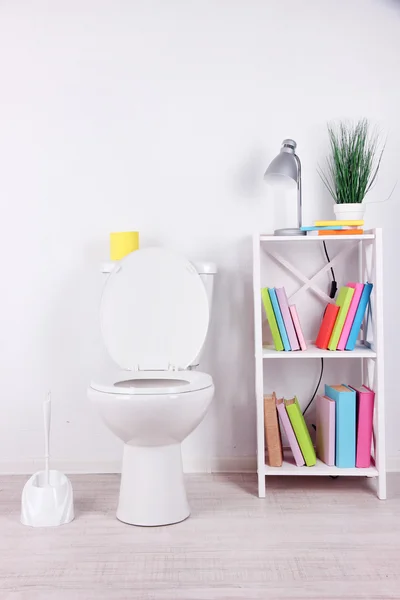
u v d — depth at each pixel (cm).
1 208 291
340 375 294
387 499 258
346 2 289
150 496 235
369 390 270
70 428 295
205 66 291
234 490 271
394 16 289
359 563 202
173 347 264
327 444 268
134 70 291
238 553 210
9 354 293
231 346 294
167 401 222
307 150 291
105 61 291
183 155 291
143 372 253
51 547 217
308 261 292
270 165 272
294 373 294
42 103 291
